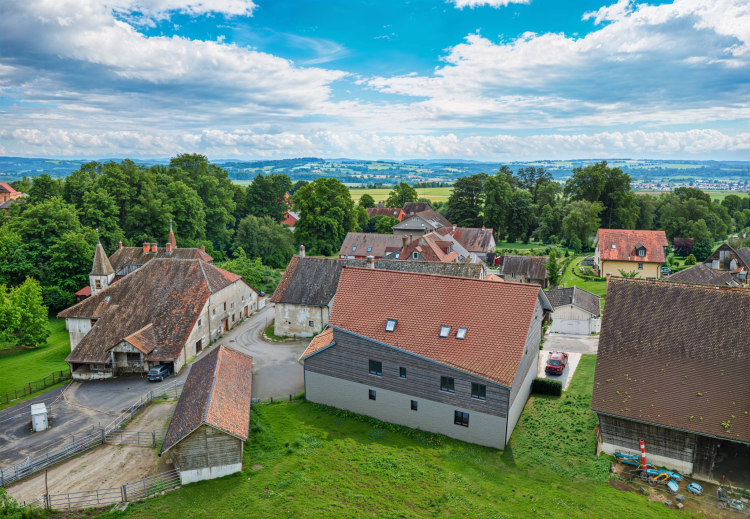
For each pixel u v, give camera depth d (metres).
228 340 55.03
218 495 25.69
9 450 31.89
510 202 132.50
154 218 93.19
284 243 111.12
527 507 24.08
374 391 35.00
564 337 53.62
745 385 27.03
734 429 25.56
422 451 30.22
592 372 42.12
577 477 27.02
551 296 58.00
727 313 29.67
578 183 124.94
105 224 84.44
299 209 113.50
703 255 113.31
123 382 43.84
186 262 54.84
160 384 43.16
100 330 47.72
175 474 27.97
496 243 133.75
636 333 31.27
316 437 31.95
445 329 33.34
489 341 31.83
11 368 49.88
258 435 31.78
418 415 33.31
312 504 24.31
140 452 30.83
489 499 24.91
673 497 25.23
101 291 53.00
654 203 137.62
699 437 26.64
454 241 97.25
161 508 24.75
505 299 33.38
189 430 26.62
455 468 28.03
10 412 37.75
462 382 31.03
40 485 27.31
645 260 81.00
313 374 37.75
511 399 30.36
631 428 28.42
